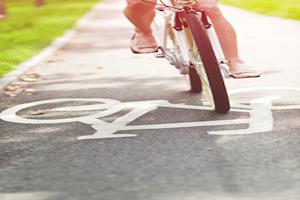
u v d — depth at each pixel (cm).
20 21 3027
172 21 791
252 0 3578
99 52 1627
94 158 595
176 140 649
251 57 1362
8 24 2858
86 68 1323
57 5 4609
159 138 662
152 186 500
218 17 761
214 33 754
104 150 623
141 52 904
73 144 655
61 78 1185
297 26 2064
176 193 480
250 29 2031
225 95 760
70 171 555
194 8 769
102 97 943
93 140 668
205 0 763
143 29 908
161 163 566
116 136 681
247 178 510
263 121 716
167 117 766
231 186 492
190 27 743
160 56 900
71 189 503
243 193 474
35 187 513
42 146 655
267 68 1177
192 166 552
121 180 520
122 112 814
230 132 671
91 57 1525
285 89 931
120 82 1095
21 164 588
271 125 695
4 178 544
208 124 713
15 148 652
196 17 751
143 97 923
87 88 1043
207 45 738
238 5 3300
